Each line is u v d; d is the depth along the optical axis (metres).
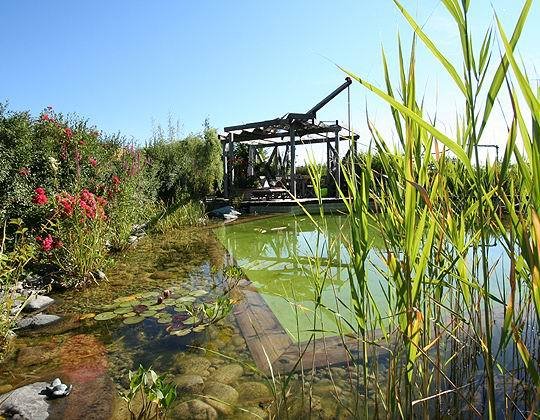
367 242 1.05
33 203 4.41
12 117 5.11
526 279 0.99
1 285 3.04
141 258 5.22
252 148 13.77
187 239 6.72
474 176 0.71
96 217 4.40
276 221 8.77
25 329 2.85
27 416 1.74
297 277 3.97
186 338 2.58
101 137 7.76
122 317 3.02
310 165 1.29
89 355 2.40
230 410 1.75
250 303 3.17
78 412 1.79
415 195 0.87
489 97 0.67
